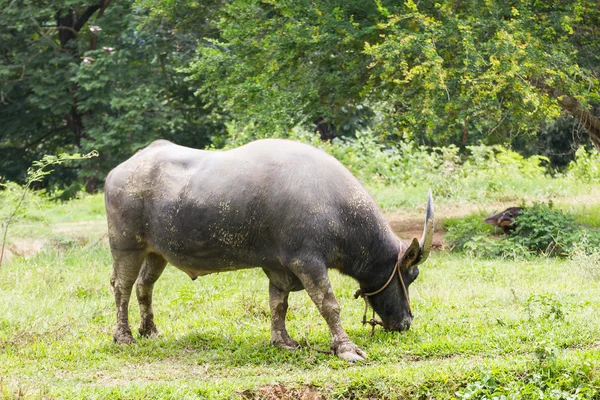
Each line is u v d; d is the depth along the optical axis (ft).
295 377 42.86
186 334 53.42
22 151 196.13
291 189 46.47
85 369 46.37
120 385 42.60
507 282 66.64
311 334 52.11
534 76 80.69
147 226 50.37
